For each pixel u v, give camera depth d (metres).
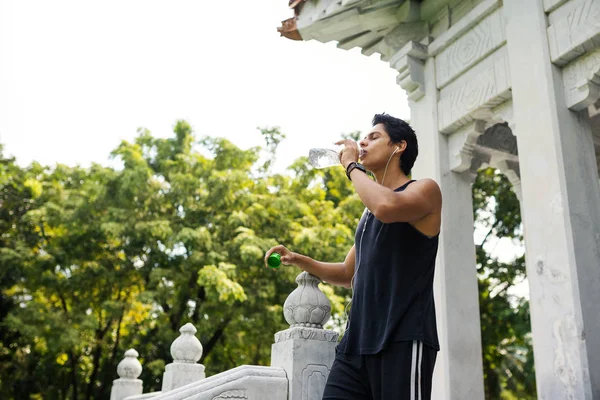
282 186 14.80
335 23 6.00
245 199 13.55
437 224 2.25
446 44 5.76
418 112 6.02
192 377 4.82
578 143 4.40
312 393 2.71
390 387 2.03
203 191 13.68
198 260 12.41
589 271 4.08
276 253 2.84
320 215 14.32
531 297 4.30
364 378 2.16
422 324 2.10
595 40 4.26
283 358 2.83
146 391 14.55
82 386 16.69
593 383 3.82
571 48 4.38
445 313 5.20
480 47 5.34
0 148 16.70
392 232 2.23
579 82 4.38
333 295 11.73
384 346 2.06
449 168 5.68
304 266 2.86
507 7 4.97
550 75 4.49
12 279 14.59
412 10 6.00
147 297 12.28
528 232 4.40
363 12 5.90
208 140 14.48
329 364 2.78
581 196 4.25
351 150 2.41
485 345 13.98
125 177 12.84
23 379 15.78
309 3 6.05
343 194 15.76
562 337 4.01
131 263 13.70
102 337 14.66
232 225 13.38
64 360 16.36
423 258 2.21
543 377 4.12
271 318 12.32
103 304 12.91
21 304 15.84
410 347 2.05
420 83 5.94
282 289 13.08
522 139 4.59
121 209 13.01
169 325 13.68
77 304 13.91
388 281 2.19
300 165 14.61
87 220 13.52
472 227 5.61
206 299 13.32
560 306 4.06
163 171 14.46
